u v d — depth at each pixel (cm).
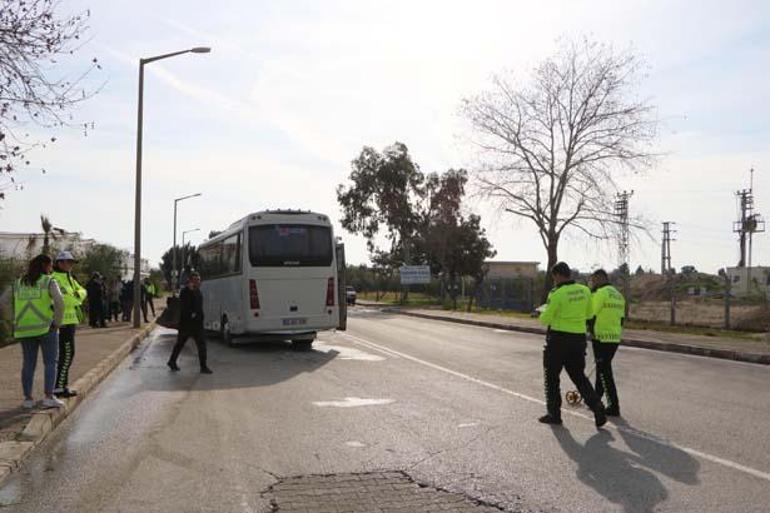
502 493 606
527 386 1201
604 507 567
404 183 5919
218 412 977
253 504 582
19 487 632
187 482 644
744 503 576
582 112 3362
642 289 4325
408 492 612
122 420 926
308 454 740
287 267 1844
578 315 877
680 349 1852
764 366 1540
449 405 1020
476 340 2159
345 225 6125
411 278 5553
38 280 909
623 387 1209
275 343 2077
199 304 1424
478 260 6506
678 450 751
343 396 1104
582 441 793
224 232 2130
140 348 1952
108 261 3619
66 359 1020
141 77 2461
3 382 1114
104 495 608
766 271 4978
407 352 1789
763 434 830
